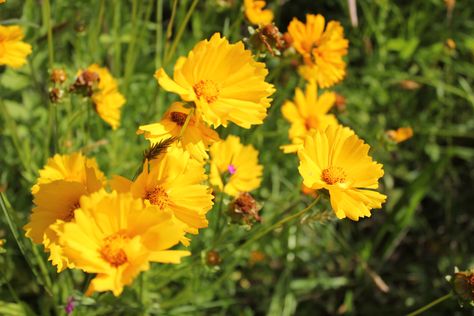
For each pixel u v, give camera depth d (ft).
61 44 2.26
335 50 1.93
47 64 2.20
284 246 2.17
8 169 2.13
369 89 2.77
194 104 1.46
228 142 1.87
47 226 1.44
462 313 2.38
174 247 2.02
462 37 2.98
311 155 1.56
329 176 1.54
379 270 2.50
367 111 2.76
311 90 2.02
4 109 1.87
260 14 1.99
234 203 1.71
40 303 1.99
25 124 2.12
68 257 1.32
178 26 2.42
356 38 2.94
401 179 2.76
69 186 1.44
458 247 2.63
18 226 1.74
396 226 2.40
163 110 2.29
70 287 1.83
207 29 2.42
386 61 2.93
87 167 1.45
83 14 2.31
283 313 2.22
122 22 2.45
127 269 1.32
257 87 1.50
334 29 1.92
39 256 1.73
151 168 1.44
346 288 2.43
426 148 2.73
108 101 1.93
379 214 2.64
